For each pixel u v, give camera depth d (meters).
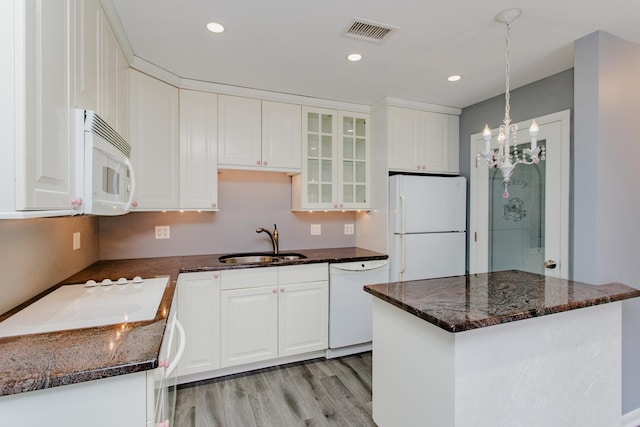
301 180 2.98
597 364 1.68
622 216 1.94
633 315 1.95
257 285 2.53
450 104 3.16
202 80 2.56
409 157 3.09
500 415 1.40
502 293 1.64
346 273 2.81
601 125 1.86
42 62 0.88
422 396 1.47
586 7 1.62
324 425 1.95
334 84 2.66
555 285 1.82
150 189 2.27
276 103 2.86
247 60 2.22
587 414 1.65
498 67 2.33
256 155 2.79
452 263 3.10
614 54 1.90
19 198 0.78
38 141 0.85
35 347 0.97
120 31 1.76
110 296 1.54
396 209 2.93
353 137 3.20
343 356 2.88
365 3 1.60
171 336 1.18
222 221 3.00
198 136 2.59
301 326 2.68
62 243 1.83
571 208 2.30
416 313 1.38
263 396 2.24
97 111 1.41
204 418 2.00
